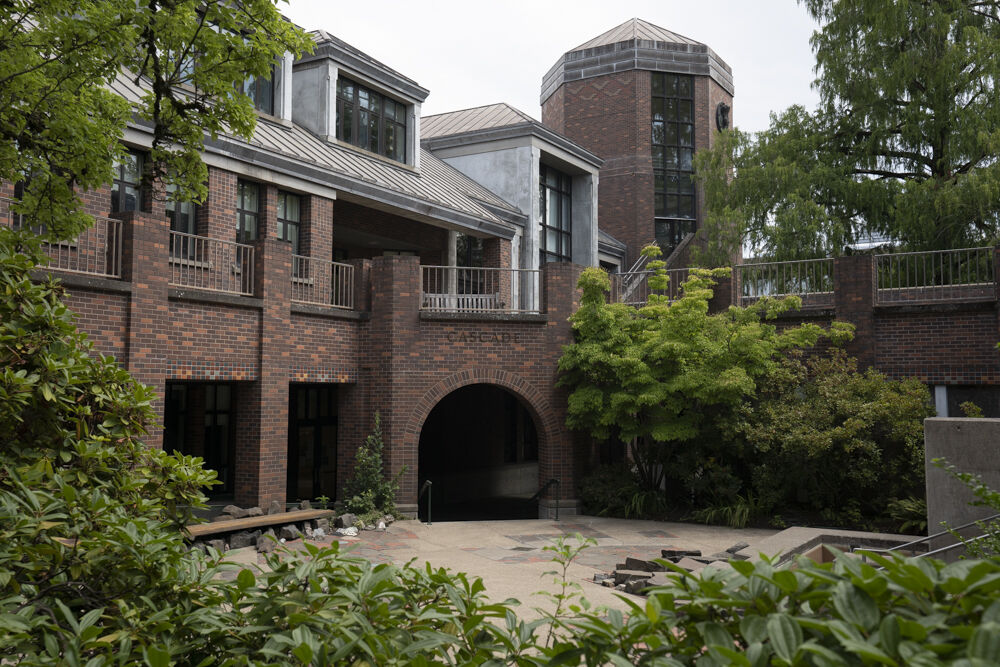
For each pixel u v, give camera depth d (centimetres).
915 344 1627
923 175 2236
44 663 282
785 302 1631
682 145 3550
